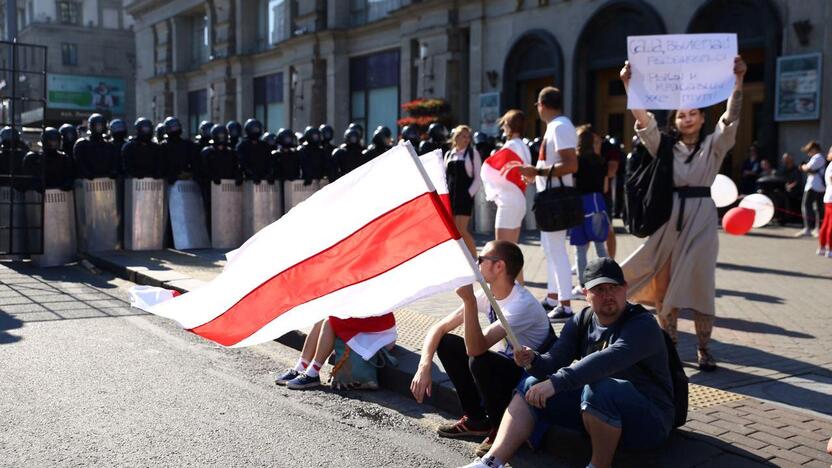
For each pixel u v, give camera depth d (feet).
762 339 19.94
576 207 21.97
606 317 11.84
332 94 100.07
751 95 59.26
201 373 18.15
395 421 15.19
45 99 36.45
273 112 116.26
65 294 28.53
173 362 19.06
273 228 13.32
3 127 37.45
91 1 191.42
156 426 14.30
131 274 32.17
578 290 26.37
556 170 21.67
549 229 22.08
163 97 143.84
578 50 69.67
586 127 24.17
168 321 23.91
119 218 40.14
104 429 14.03
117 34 194.29
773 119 55.42
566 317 22.74
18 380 16.98
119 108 192.85
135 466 12.34
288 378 17.53
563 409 12.18
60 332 21.90
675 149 16.94
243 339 13.71
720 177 27.27
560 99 22.41
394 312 23.80
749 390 15.56
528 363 12.26
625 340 11.36
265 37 118.01
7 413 14.74
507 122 24.71
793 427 13.16
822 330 20.94
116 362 18.83
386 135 44.68
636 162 17.66
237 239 41.91
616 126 69.97
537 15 73.36
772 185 53.57
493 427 13.46
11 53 35.83
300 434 14.17
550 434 13.14
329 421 15.02
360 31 95.91
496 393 13.26
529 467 12.74
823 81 52.54
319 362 17.26
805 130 54.13
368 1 97.14
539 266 34.53
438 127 46.16
